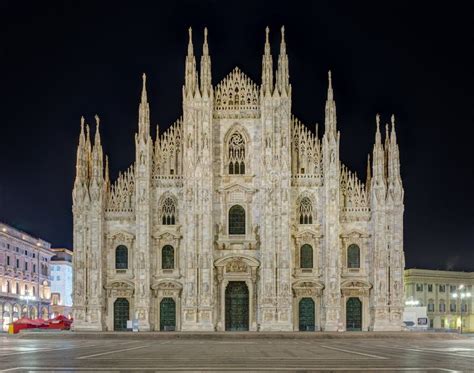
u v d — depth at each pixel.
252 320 105.06
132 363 40.28
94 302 104.44
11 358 44.50
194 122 106.12
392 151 106.62
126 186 108.56
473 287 168.75
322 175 107.62
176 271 106.69
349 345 68.88
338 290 103.75
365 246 107.00
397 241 104.69
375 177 105.81
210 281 103.88
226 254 106.19
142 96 107.12
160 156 108.88
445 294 166.62
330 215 104.81
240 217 107.81
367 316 105.88
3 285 143.75
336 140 106.31
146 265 104.69
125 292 106.44
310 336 88.81
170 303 106.56
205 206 104.88
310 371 34.47
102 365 38.50
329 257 104.25
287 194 104.88
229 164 108.56
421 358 45.19
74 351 54.00
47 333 90.75
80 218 105.81
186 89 106.88
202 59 107.62
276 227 104.50
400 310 103.69
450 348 61.22
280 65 107.69
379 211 105.06
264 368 36.50
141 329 103.06
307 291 105.94
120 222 107.56
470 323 167.75
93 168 106.62
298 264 106.69
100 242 105.31
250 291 105.44
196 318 103.31
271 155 105.62
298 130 109.12
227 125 108.81
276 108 106.44
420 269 164.25
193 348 61.00
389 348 61.44
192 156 105.69
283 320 103.00
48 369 35.53
